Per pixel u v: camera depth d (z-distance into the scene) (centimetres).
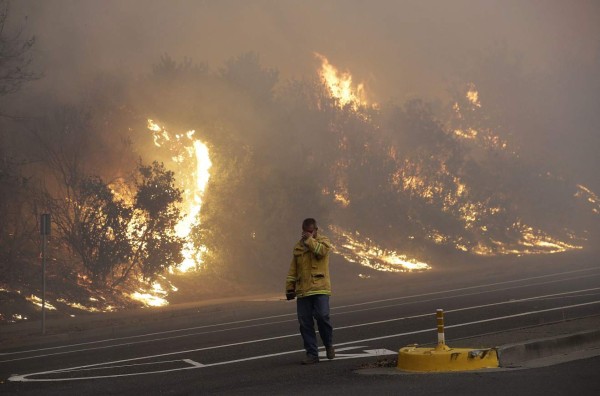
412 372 898
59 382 1027
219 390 870
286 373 973
